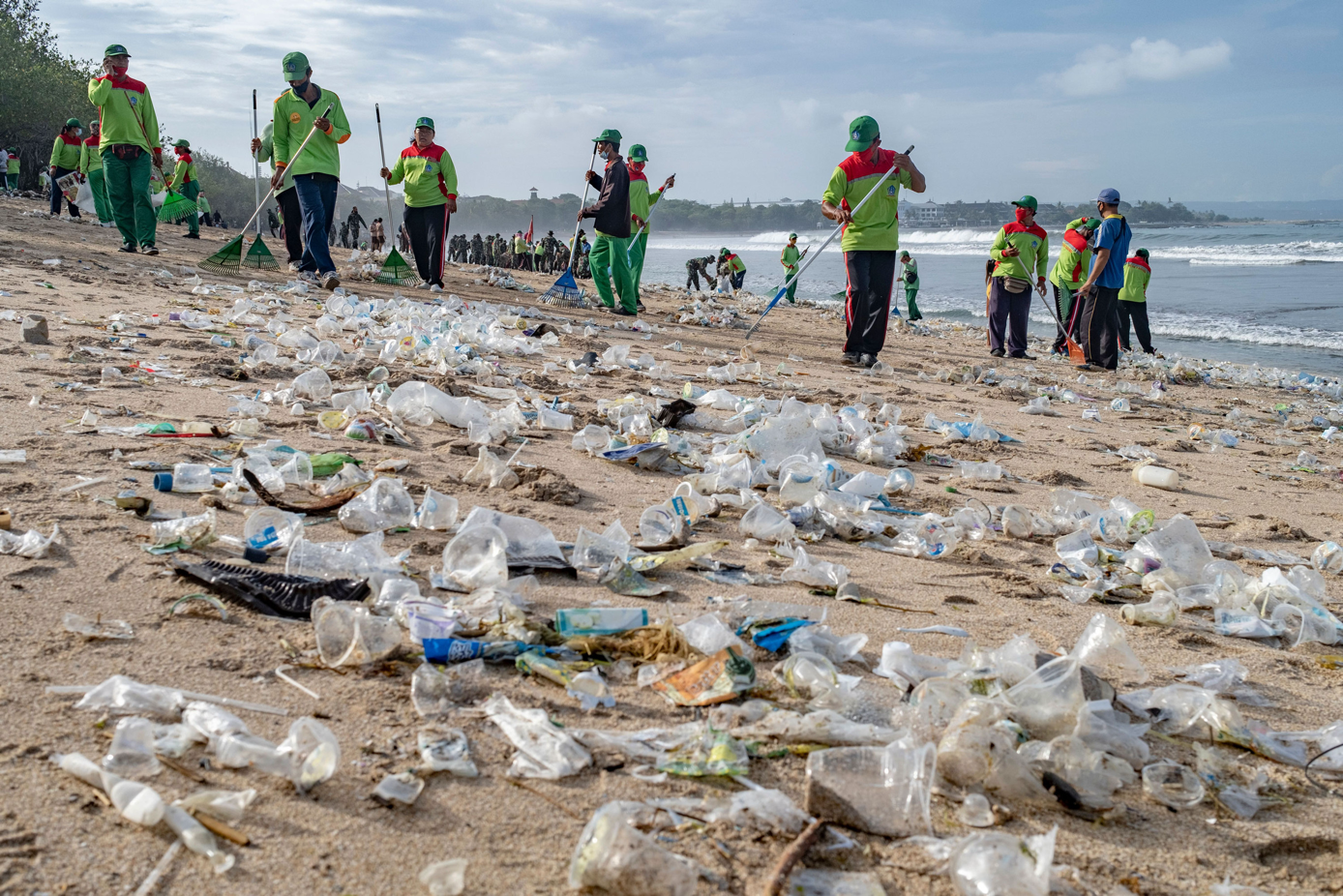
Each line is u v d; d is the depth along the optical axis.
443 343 6.05
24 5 41.69
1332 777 2.00
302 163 9.52
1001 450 5.49
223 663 1.99
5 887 1.30
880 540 3.47
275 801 1.56
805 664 2.09
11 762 1.57
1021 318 11.56
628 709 1.99
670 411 4.99
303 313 7.57
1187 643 2.73
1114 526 3.81
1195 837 1.74
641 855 1.39
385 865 1.44
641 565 2.84
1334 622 2.86
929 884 1.50
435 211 10.85
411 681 1.99
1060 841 1.68
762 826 1.59
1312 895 1.60
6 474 3.00
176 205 12.70
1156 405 8.47
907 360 10.09
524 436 4.46
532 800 1.63
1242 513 4.48
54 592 2.23
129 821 1.46
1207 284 28.95
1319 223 103.38
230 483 3.09
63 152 16.78
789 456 4.23
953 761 1.80
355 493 3.08
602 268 11.29
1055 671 2.11
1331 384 10.95
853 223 8.54
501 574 2.53
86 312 6.32
